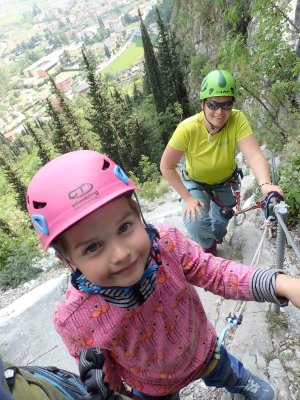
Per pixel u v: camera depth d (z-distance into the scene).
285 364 1.19
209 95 1.27
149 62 16.97
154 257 0.64
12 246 2.98
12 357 1.74
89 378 0.45
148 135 16.08
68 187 0.49
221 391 1.19
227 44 2.94
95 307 0.66
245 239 1.84
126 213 0.51
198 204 1.47
